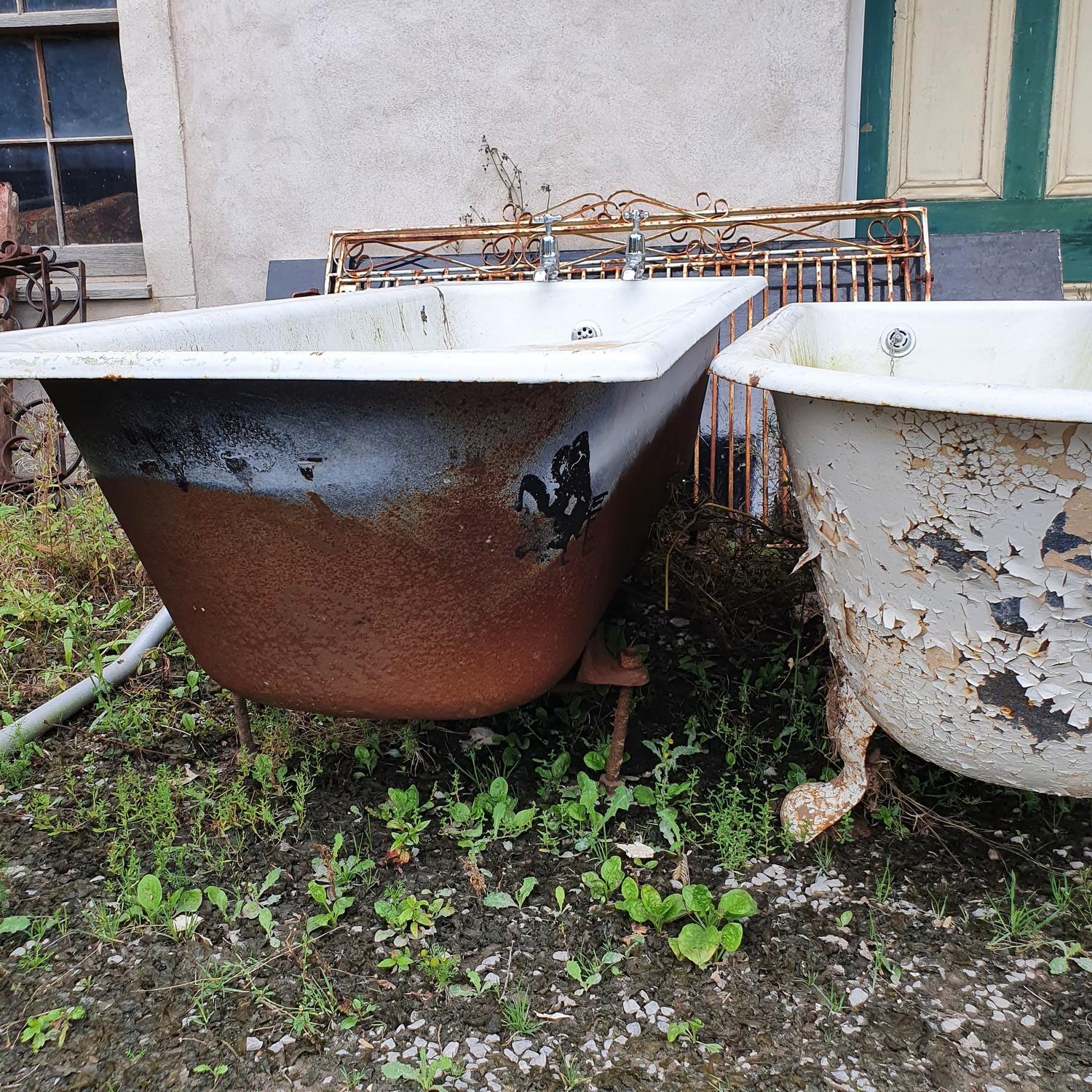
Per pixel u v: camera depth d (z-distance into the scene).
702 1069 1.25
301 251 3.94
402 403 1.24
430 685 1.52
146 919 1.55
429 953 1.46
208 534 1.43
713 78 3.51
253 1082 1.25
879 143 3.78
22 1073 1.26
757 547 2.74
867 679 1.51
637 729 2.15
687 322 1.47
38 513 3.30
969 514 1.21
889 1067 1.25
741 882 1.62
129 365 1.14
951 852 1.68
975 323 2.33
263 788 1.90
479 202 3.78
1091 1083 1.21
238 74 3.81
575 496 1.47
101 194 4.30
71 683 2.40
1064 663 1.24
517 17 3.59
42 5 4.07
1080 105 3.66
